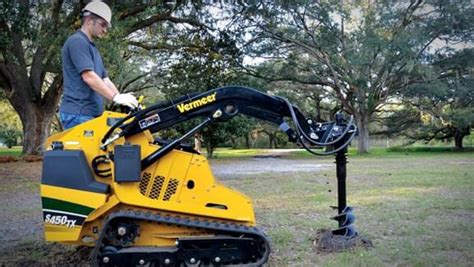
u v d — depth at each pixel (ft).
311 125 13.29
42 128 65.16
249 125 70.79
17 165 52.60
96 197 11.15
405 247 14.11
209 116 12.25
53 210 11.19
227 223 11.80
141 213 11.25
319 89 103.09
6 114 126.31
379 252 13.57
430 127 106.11
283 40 79.87
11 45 58.54
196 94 12.16
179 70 72.95
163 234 11.48
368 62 81.82
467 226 16.90
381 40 78.79
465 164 51.16
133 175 11.25
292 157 77.00
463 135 109.29
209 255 11.34
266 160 67.36
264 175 39.04
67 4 53.31
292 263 12.84
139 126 11.68
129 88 97.30
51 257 13.88
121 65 54.34
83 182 11.20
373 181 31.94
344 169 14.56
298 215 19.61
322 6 78.74
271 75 91.15
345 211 14.65
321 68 90.68
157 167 11.82
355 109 89.56
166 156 11.86
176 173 11.87
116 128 11.51
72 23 52.75
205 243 11.36
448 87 90.89
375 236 15.56
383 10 81.61
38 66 64.18
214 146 72.69
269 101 12.63
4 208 23.22
